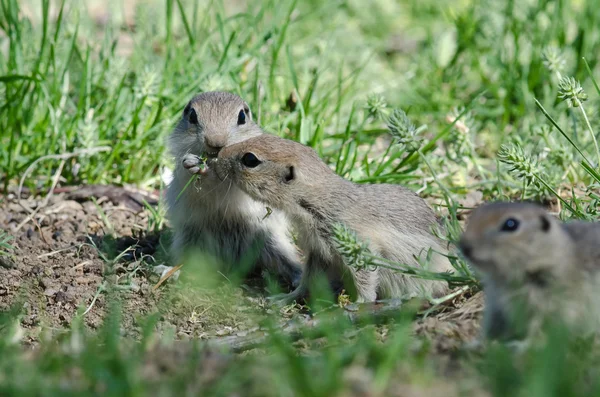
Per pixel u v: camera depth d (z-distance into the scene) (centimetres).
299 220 1112
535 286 747
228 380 654
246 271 1254
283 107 1546
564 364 650
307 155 1112
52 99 1481
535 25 1659
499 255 734
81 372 692
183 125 1265
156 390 652
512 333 777
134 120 1438
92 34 1808
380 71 1873
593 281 744
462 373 689
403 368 685
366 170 1362
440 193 1368
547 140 1308
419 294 1011
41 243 1273
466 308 916
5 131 1460
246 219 1248
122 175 1458
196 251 1275
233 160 1119
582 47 1631
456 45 1847
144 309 1084
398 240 1089
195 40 1614
